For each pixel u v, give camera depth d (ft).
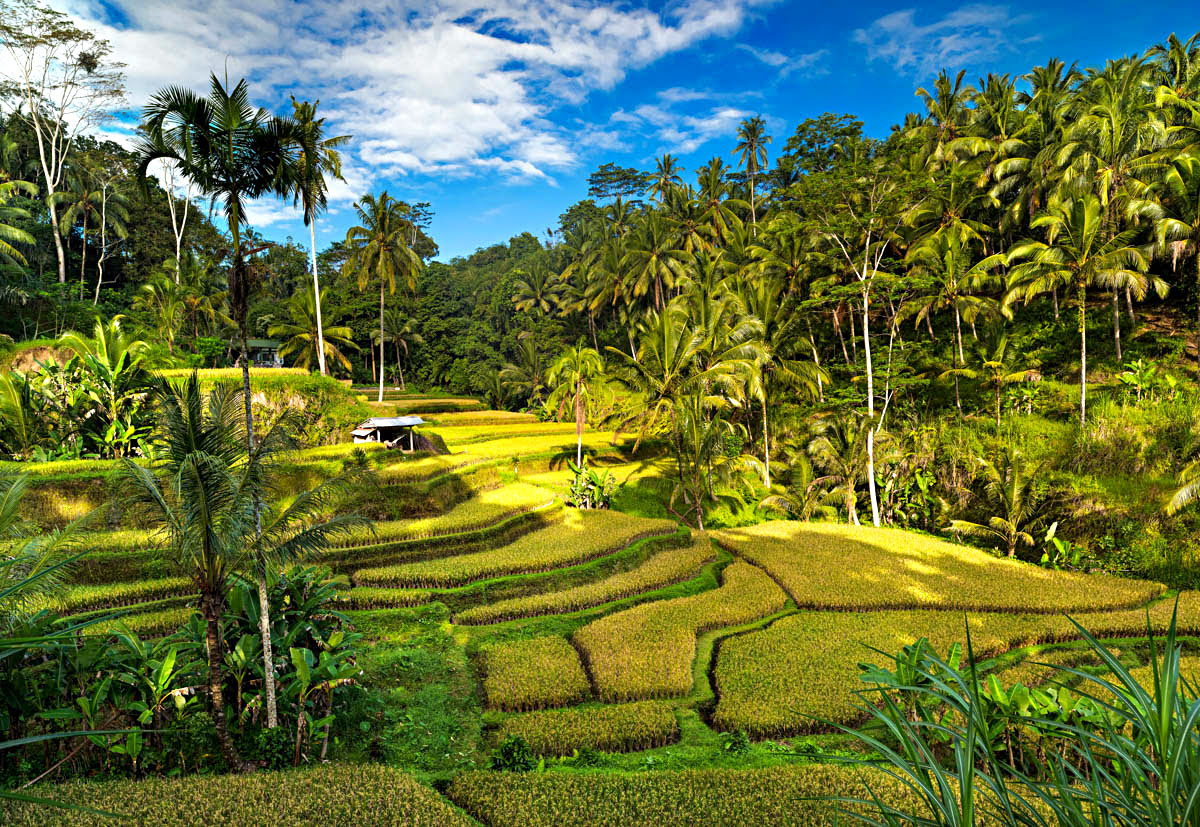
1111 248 93.40
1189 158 88.17
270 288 223.30
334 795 31.81
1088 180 104.01
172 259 171.73
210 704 41.09
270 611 45.16
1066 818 9.23
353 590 61.77
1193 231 88.28
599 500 98.73
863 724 42.22
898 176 92.58
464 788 34.09
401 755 39.99
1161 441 84.53
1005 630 56.08
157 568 61.21
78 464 71.61
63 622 40.09
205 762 37.50
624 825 30.22
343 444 97.40
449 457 102.37
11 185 124.77
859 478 102.94
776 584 70.59
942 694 10.71
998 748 34.83
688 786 33.47
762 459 124.98
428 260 263.49
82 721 37.01
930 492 98.99
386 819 29.94
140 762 36.60
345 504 79.41
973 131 133.59
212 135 37.47
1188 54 117.50
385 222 146.51
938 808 9.54
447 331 225.76
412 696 46.52
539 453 113.91
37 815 28.66
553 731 41.11
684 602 63.16
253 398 93.71
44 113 148.05
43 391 77.41
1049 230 99.45
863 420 99.40
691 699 46.19
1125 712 9.05
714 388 108.68
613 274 170.30
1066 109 120.16
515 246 309.22
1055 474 86.69
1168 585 69.72
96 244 172.96
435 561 69.15
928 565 74.74
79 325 131.95
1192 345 101.91
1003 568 74.08
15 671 35.45
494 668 49.34
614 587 65.77
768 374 121.60
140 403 80.38
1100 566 75.61
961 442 99.76
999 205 125.18
